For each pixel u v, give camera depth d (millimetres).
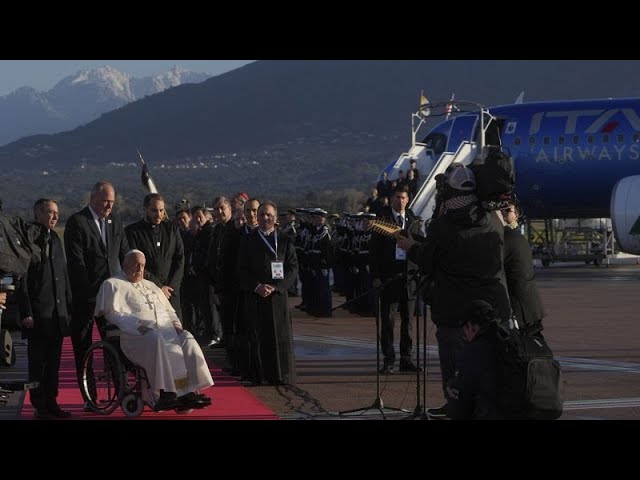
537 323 10273
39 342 11391
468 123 42844
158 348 11156
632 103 40781
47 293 11414
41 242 11453
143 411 11711
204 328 20016
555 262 51188
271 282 13664
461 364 7977
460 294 8695
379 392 12312
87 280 11945
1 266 10156
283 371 13555
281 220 28656
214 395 12875
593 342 17906
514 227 10375
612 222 38250
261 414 11297
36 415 11398
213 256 17109
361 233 23875
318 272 24250
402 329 14484
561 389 7762
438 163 41281
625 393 12250
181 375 11273
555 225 47562
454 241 8664
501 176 8641
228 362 16688
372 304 24031
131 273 11734
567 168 40500
